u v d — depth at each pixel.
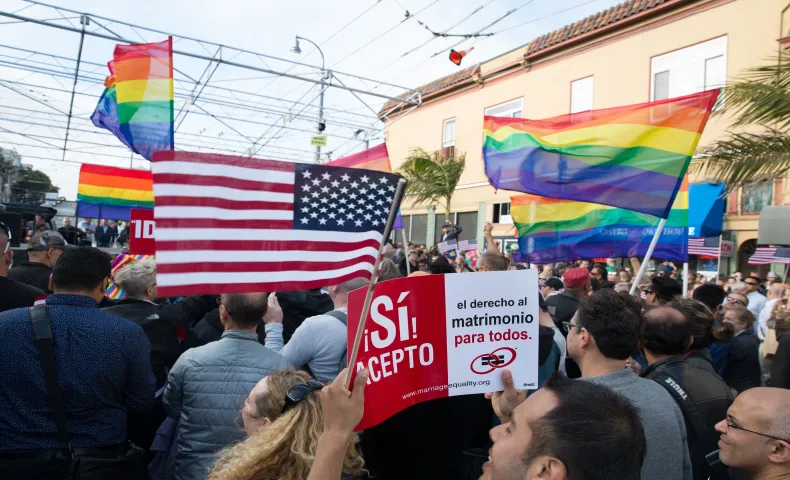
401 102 18.17
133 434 3.62
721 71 11.96
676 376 2.81
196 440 2.71
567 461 1.17
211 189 2.13
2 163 33.16
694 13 12.48
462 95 19.53
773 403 1.93
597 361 2.46
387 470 2.83
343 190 2.36
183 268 2.07
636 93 13.66
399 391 2.05
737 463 1.97
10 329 2.44
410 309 2.10
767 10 11.18
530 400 1.34
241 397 2.74
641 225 4.88
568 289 5.18
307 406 1.84
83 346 2.51
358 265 2.36
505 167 4.55
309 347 3.23
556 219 4.91
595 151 4.27
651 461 2.15
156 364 3.50
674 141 4.07
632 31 13.79
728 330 4.52
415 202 18.31
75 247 2.79
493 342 2.22
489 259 4.59
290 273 2.26
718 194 11.21
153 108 5.27
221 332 4.07
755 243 11.20
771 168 6.64
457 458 2.81
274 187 2.26
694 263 12.31
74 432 2.47
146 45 5.31
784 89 6.32
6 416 2.39
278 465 1.77
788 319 4.57
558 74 15.79
